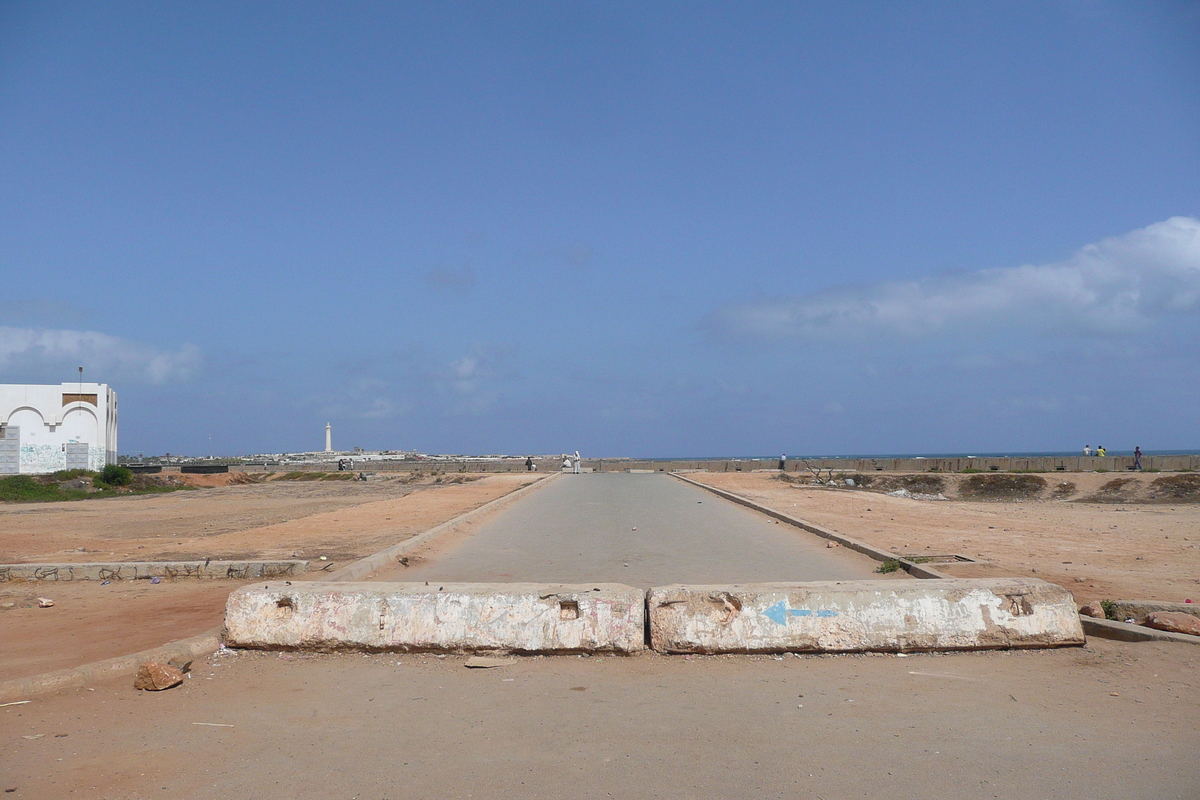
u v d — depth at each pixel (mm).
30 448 43906
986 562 11953
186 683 6289
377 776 4434
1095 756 4648
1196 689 5910
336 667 6707
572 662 6801
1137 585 10578
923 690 5965
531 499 28016
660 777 4383
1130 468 50094
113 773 4508
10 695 5887
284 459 110500
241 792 4230
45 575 12523
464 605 7105
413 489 38094
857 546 13555
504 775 4430
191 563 12742
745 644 6934
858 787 4230
